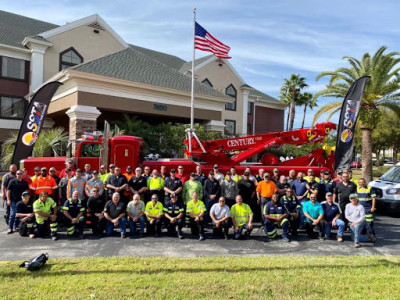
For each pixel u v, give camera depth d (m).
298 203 8.54
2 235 8.03
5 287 4.64
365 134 19.19
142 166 10.36
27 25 25.23
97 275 5.14
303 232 8.87
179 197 9.28
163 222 8.54
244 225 8.05
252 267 5.66
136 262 5.87
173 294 4.46
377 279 5.14
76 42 23.66
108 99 17.44
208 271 5.42
